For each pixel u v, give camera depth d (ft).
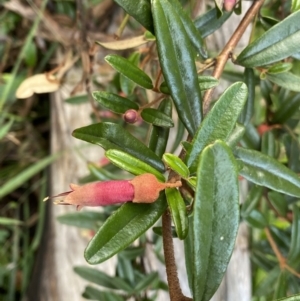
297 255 0.57
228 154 0.29
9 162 1.22
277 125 0.62
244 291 0.74
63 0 0.96
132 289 0.66
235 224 0.30
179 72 0.39
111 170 0.78
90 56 0.73
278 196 0.58
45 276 1.04
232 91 0.34
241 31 0.44
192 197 0.37
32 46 1.00
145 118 0.42
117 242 0.33
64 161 1.06
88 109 1.07
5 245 1.18
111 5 0.92
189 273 0.43
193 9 0.62
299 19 0.42
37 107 1.19
